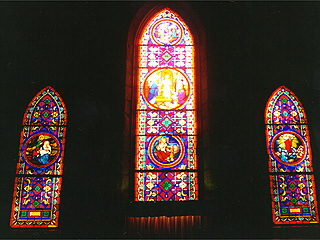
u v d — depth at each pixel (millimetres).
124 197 5785
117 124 5988
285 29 6598
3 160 5883
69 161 5887
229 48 6414
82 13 6605
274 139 6148
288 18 6641
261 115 6223
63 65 6359
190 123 6309
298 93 6348
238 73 6281
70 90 6262
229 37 6477
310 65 6445
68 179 5809
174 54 6719
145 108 6379
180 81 6555
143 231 5520
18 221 5648
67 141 6039
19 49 6398
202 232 5508
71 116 6133
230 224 5523
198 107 6387
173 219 5613
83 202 5645
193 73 6609
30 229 5570
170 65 6648
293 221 5738
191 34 6836
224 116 6051
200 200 5859
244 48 6430
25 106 6191
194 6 6684
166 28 6863
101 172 5750
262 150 6043
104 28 6523
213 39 6484
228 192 5672
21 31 6473
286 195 5863
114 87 6180
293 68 6430
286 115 6273
